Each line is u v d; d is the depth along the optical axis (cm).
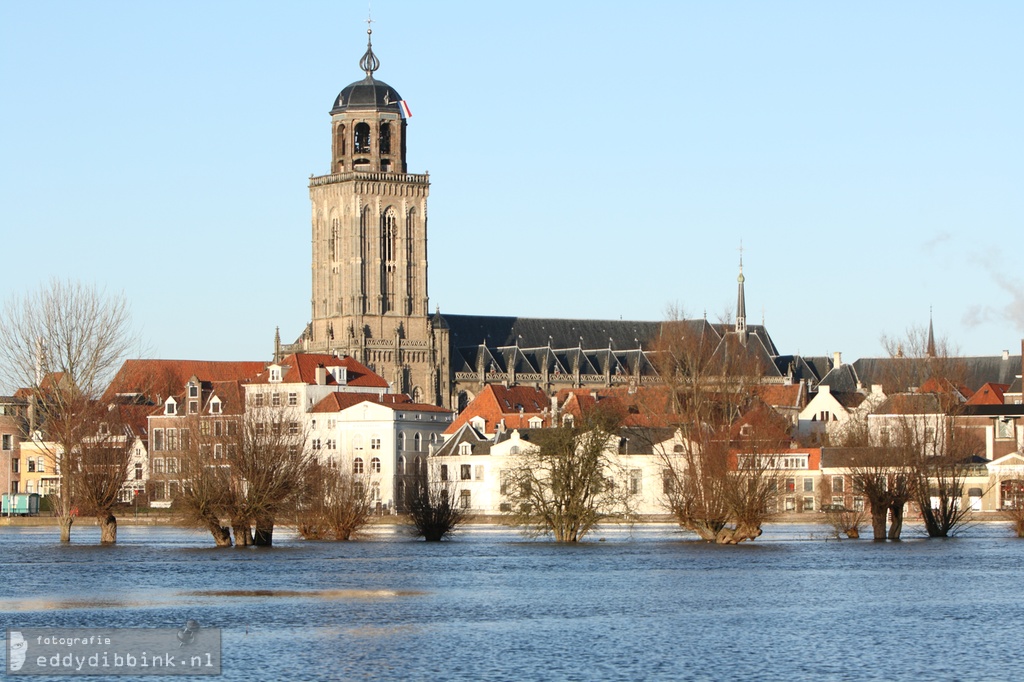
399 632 14762
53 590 18212
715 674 12744
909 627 15162
